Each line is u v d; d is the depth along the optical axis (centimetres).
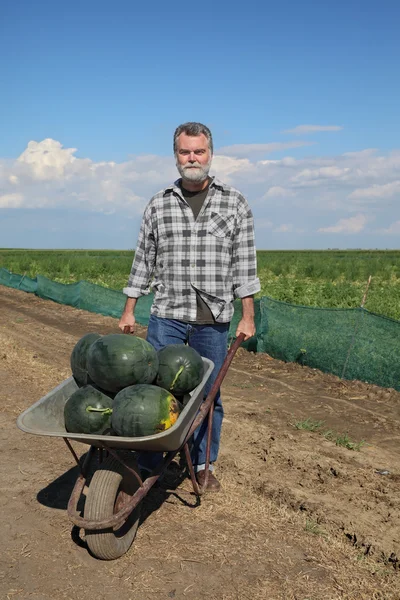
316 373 893
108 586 329
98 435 316
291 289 1927
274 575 341
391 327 829
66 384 384
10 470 491
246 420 645
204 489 418
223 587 329
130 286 462
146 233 454
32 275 3388
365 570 350
